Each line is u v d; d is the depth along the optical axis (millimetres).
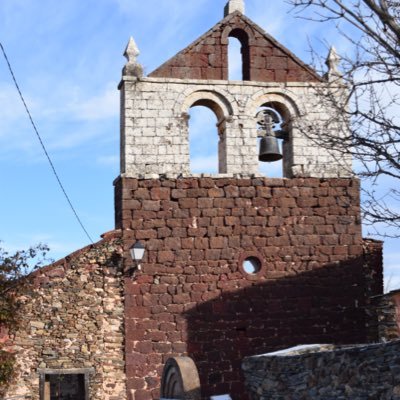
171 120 21359
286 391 14766
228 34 22250
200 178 21156
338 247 21531
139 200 20812
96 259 20375
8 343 19469
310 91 22062
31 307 19812
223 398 16703
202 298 20609
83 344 19891
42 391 19406
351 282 21391
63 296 20016
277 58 22297
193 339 20359
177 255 20719
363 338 21156
